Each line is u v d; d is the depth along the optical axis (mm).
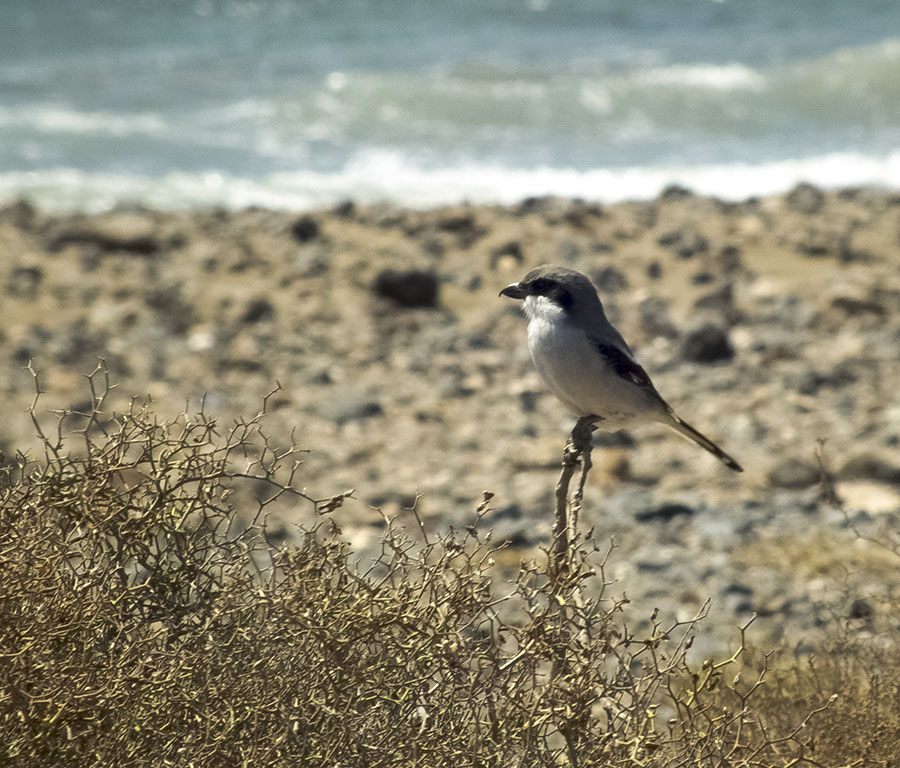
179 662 4664
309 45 44406
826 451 13617
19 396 14258
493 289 19828
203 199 25594
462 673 4875
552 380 8039
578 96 36094
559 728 4859
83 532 5035
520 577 5117
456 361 16828
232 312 18203
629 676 4988
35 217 22234
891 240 22406
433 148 31266
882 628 8719
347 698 4707
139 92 36156
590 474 12836
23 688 4484
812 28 50688
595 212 23891
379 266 20531
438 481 12578
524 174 29109
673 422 8172
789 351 17125
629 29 50344
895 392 15664
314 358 16766
